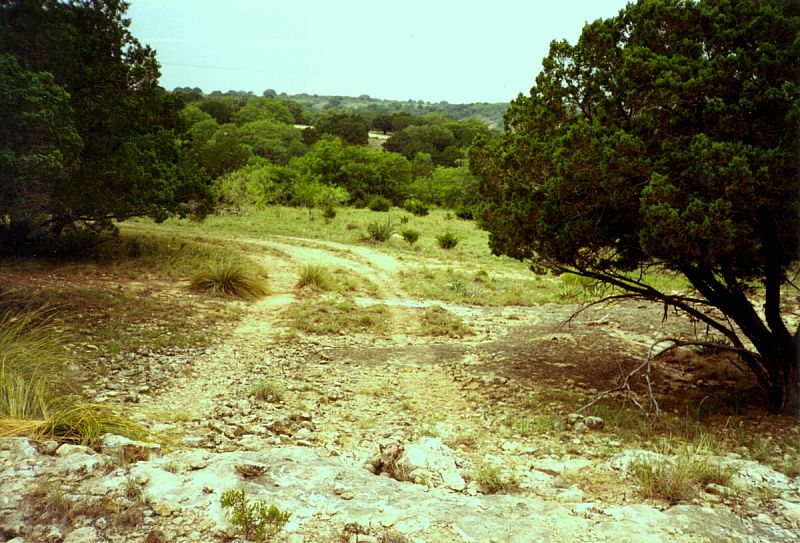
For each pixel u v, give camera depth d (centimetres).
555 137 771
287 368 886
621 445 550
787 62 552
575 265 752
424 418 674
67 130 1047
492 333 1241
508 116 920
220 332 1095
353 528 322
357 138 10400
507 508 373
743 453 518
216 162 4453
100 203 1454
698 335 1107
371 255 2417
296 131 10356
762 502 399
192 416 605
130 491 345
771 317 659
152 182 1745
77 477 361
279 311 1359
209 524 317
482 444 572
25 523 306
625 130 658
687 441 552
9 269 1402
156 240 2311
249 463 396
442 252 2661
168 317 1121
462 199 4856
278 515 320
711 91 579
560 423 630
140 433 486
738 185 537
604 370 899
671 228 550
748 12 597
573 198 680
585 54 730
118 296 1221
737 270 706
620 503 399
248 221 3553
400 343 1132
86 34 1451
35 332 747
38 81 989
